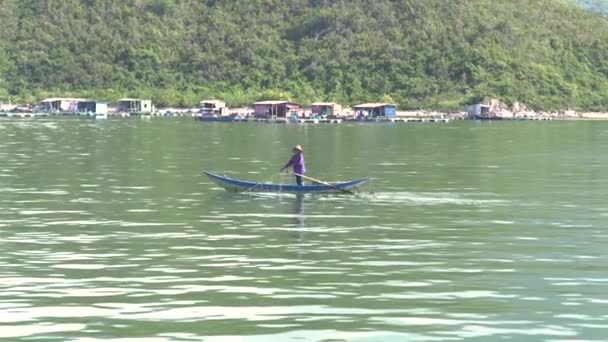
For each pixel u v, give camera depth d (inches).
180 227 4675.2
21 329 2790.4
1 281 3398.1
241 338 2714.1
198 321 2883.9
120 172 7701.8
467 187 6761.8
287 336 2736.2
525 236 4466.0
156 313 2970.0
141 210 5305.1
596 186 6934.1
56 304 3075.8
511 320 2913.4
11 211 5231.3
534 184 7052.2
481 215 5216.5
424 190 6505.9
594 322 2896.2
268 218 5014.8
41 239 4284.0
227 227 4685.0
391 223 4859.7
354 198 5954.7
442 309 3038.9
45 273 3538.4
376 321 2893.7
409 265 3730.3
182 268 3644.2
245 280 3437.5
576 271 3639.3
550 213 5319.9
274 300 3139.8
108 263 3732.8
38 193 6127.0
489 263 3784.5
